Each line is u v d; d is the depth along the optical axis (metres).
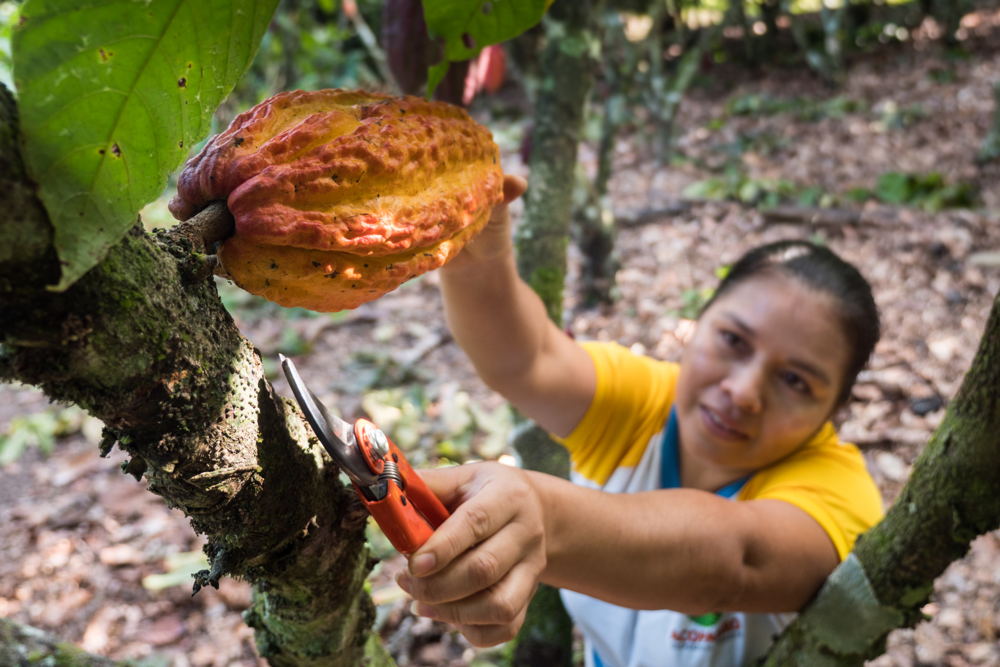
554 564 1.03
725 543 1.15
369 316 4.56
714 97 8.18
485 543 0.89
